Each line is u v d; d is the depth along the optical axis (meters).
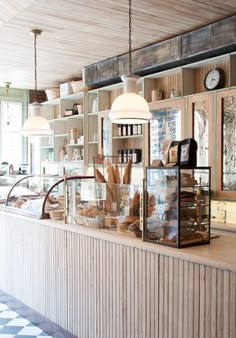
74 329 3.06
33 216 3.64
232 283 1.90
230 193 4.14
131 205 2.68
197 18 4.16
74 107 6.91
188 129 4.57
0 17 4.17
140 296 2.43
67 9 3.89
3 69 6.42
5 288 4.15
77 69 6.46
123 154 5.51
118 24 4.33
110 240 2.64
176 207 2.27
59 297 3.24
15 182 4.48
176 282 2.20
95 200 3.02
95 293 2.82
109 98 6.23
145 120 3.53
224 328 1.94
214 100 4.29
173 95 4.87
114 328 2.64
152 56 5.05
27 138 8.11
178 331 2.18
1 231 4.25
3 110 7.87
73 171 6.89
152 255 2.35
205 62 4.51
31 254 3.66
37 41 4.95
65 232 3.16
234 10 3.95
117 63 5.64
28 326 3.52
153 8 3.87
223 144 4.22
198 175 2.36
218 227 4.23
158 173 2.38
